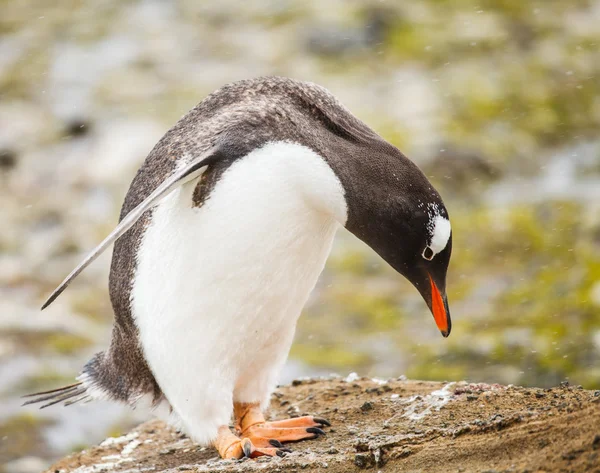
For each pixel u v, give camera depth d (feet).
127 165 70.49
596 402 21.01
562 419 20.66
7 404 43.88
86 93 81.15
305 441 25.59
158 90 80.18
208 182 23.68
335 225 25.18
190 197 23.98
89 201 68.13
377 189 24.08
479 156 70.69
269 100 24.72
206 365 24.59
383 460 21.93
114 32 92.22
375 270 60.54
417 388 29.35
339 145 24.23
